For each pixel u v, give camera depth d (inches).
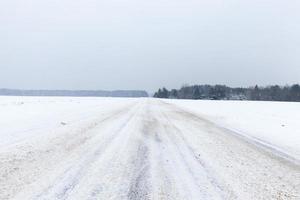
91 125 554.6
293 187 234.1
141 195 197.5
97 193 197.8
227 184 231.8
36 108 926.4
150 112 981.8
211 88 5625.0
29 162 268.7
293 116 1098.7
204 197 199.6
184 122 711.7
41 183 213.0
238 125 727.7
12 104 1080.2
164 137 460.4
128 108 1160.8
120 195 195.8
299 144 462.9
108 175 240.7
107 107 1175.0
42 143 358.0
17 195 187.8
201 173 261.1
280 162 325.1
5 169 242.4
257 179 251.1
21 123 534.3
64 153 313.1
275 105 2119.8
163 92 6496.1
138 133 485.7
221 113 1144.8
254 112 1272.1
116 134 462.0
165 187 216.8
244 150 386.3
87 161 283.9
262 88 5177.2
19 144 345.1
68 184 213.5
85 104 1358.3
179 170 268.1
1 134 406.6
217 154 350.0
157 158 312.2
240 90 5664.4
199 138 469.7
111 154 319.3
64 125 533.6
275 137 536.7
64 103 1363.2
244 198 201.5
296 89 4557.1
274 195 211.8
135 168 266.8
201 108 1467.8
